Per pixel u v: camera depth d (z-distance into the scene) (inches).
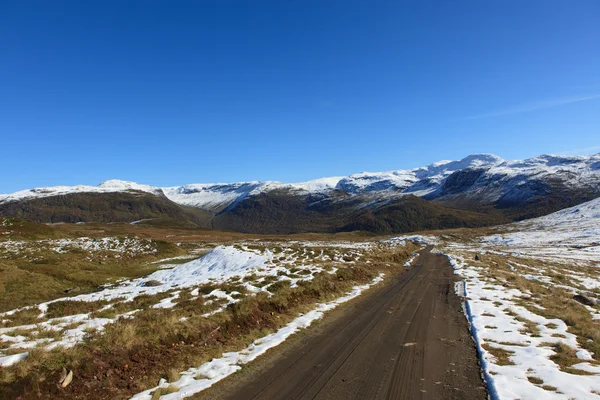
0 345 336.2
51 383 283.6
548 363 347.3
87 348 335.6
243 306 528.4
